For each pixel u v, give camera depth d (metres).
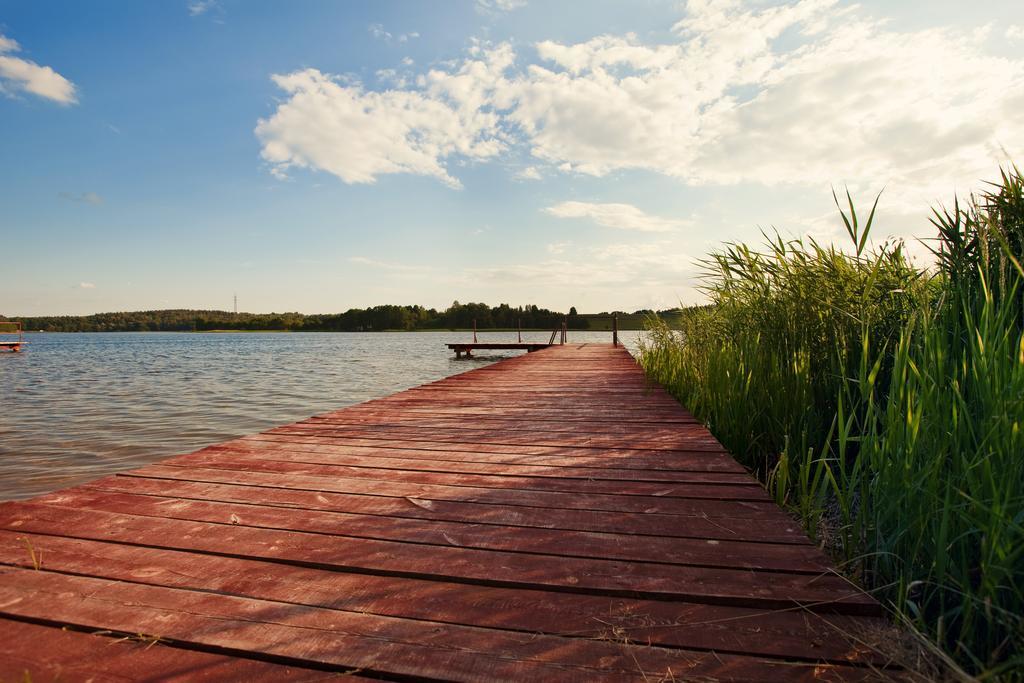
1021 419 1.17
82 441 6.98
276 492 2.07
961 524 1.24
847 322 2.83
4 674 0.98
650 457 2.63
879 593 1.37
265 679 0.97
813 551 1.51
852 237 2.26
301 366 22.08
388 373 18.38
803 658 1.02
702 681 0.96
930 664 1.01
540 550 1.52
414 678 0.97
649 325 7.14
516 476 2.30
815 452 2.66
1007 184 2.19
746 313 3.82
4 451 6.38
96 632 1.12
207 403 10.83
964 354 1.49
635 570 1.39
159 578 1.36
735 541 1.58
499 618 1.17
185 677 0.98
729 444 3.05
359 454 2.70
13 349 36.75
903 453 1.43
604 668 0.99
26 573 1.38
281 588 1.31
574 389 5.48
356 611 1.20
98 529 1.68
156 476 2.29
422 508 1.89
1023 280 1.83
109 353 35.69
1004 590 1.13
